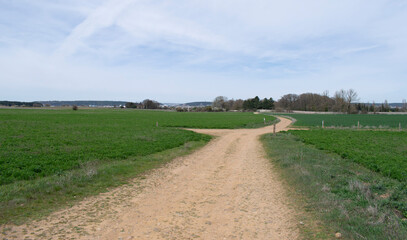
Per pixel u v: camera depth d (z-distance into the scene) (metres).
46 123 38.06
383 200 8.62
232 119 68.50
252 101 180.25
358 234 6.15
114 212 7.84
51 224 6.81
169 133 30.50
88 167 12.82
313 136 30.48
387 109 140.00
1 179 10.56
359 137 30.02
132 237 6.21
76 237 6.10
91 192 9.70
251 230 6.78
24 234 6.16
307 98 168.38
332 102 156.12
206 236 6.39
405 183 11.24
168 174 12.96
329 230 6.63
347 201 8.52
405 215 7.69
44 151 16.64
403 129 42.91
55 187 9.60
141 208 8.25
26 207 7.87
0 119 42.78
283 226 7.02
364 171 13.99
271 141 25.73
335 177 11.77
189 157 17.80
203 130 40.19
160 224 7.04
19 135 23.55
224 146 23.55
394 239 5.89
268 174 13.12
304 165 14.01
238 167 14.80
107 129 32.47
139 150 18.83
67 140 21.61
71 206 8.22
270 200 9.20
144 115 79.94
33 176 11.46
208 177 12.51
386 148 21.52
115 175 12.21
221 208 8.39
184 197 9.48
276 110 156.38
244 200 9.20
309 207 8.30
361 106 141.50
